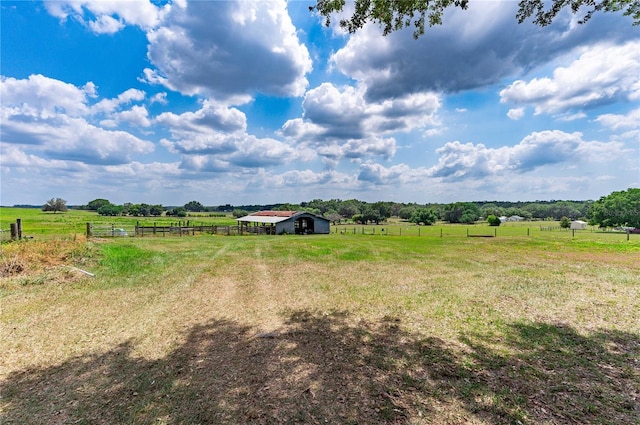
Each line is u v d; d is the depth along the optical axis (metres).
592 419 2.90
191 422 2.96
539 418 2.92
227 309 6.81
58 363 4.23
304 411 3.10
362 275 10.68
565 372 3.85
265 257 14.82
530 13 6.17
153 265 11.76
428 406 3.16
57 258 10.81
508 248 19.50
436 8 6.27
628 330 5.34
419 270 11.66
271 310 6.74
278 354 4.50
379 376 3.80
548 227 63.62
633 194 59.44
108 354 4.53
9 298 7.21
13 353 4.55
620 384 3.54
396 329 5.54
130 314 6.37
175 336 5.24
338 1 6.05
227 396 3.40
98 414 3.09
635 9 5.56
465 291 8.41
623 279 9.68
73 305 6.88
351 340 5.03
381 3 6.05
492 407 3.12
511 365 4.06
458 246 20.91
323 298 7.73
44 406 3.24
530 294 8.00
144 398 3.37
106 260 11.76
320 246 20.16
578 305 6.94
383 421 2.92
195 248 17.84
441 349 4.62
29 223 40.31
